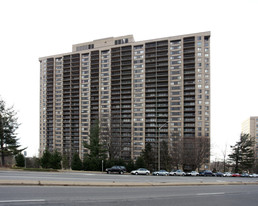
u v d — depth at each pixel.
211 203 9.98
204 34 73.38
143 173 31.31
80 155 82.56
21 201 8.31
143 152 54.72
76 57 90.38
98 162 39.88
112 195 10.48
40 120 94.62
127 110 79.38
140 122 76.25
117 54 84.56
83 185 12.87
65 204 8.23
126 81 81.56
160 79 77.88
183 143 54.16
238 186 17.36
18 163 45.34
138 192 11.75
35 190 10.54
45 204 8.07
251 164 61.72
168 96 75.00
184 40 75.88
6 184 11.59
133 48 81.44
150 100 76.19
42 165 41.78
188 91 74.19
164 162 56.34
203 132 69.50
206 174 42.00
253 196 12.41
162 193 11.88
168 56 76.88
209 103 70.88
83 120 85.19
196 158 52.19
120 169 31.09
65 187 11.93
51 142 90.56
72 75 89.94
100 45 88.56
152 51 78.50
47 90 94.56
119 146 51.84
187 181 19.38
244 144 63.28
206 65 72.62
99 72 85.38
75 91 88.50
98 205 8.40
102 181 15.48
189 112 73.19
